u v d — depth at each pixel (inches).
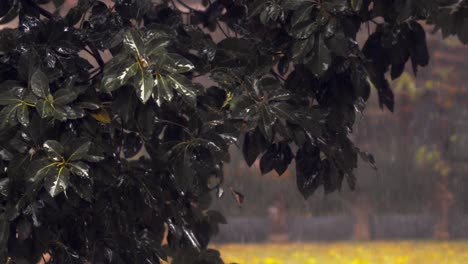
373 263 1371.8
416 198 1820.9
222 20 316.8
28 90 229.9
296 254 1499.8
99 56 283.6
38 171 219.9
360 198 1795.0
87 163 244.7
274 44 274.1
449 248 1619.1
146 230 301.4
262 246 1659.7
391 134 1768.0
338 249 1604.3
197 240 347.3
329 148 274.8
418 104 1776.6
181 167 253.3
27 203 240.5
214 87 277.0
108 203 277.7
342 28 259.9
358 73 268.1
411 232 1878.7
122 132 287.9
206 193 338.0
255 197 1627.7
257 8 252.4
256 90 247.8
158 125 276.5
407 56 297.6
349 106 279.9
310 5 243.9
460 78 1765.5
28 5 283.0
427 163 1818.4
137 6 281.0
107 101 262.8
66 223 277.7
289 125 257.3
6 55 256.8
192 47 289.9
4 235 236.7
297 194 1621.6
